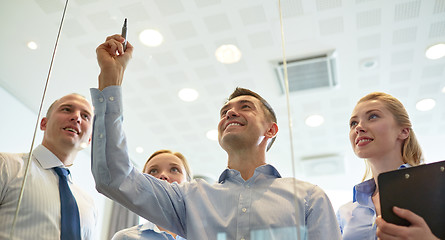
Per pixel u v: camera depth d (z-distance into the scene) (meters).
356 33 3.41
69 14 2.78
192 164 3.11
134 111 3.71
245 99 1.71
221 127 1.67
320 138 3.71
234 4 3.06
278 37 3.39
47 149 1.70
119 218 2.00
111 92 1.43
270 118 1.74
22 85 2.23
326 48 3.54
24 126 1.98
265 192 1.45
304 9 3.14
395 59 3.64
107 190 1.39
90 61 2.79
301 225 1.34
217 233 1.38
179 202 1.52
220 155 3.10
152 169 2.22
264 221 1.35
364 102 1.81
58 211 1.56
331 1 3.13
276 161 1.67
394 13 3.25
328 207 1.42
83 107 1.81
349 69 3.70
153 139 3.70
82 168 1.81
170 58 3.51
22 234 1.45
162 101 3.73
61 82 2.65
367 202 1.67
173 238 1.96
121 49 1.52
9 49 2.51
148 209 1.45
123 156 1.41
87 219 1.71
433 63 3.62
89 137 1.81
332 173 2.46
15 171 1.57
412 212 1.13
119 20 3.06
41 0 2.71
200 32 3.31
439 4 3.14
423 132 3.60
